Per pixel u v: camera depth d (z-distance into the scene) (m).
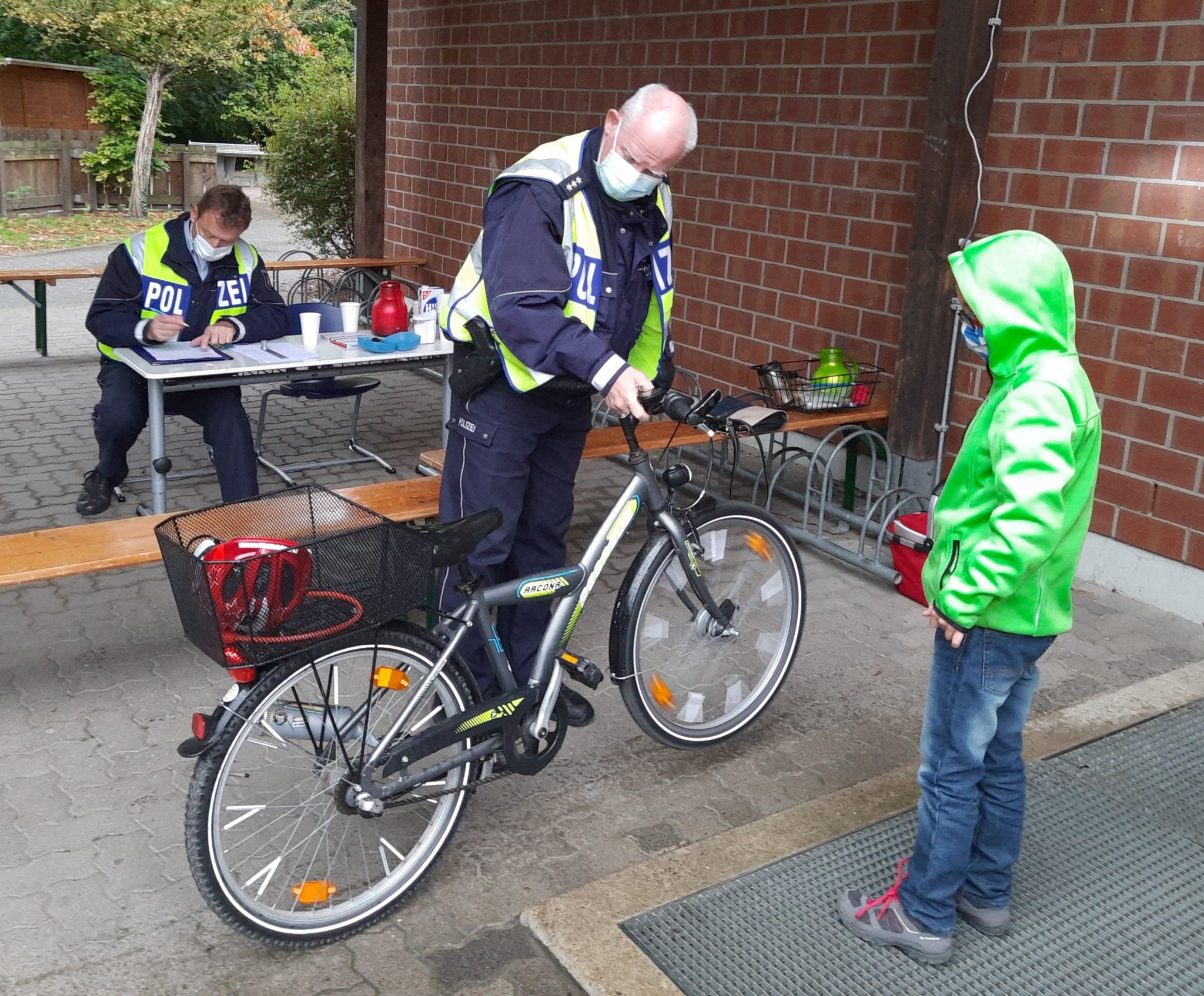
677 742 3.04
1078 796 2.95
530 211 2.53
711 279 5.99
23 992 2.19
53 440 5.82
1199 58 3.80
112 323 4.27
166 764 2.99
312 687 2.60
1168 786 3.01
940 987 2.27
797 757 3.15
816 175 5.31
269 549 2.16
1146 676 3.68
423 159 8.30
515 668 2.98
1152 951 2.39
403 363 4.54
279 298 4.77
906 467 4.85
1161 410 4.07
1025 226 4.42
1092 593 4.29
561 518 3.04
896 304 5.04
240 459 4.36
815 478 5.49
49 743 3.07
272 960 2.31
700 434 4.44
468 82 7.68
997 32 4.36
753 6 5.50
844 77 5.11
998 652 2.14
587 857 2.68
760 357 5.78
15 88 17.89
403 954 2.34
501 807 2.86
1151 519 4.16
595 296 2.64
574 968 2.28
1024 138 4.37
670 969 2.29
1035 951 2.38
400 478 5.44
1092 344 4.25
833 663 3.72
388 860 2.63
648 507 2.86
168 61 16.31
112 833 2.70
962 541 2.13
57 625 3.77
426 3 8.00
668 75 6.06
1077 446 2.02
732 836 2.72
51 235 14.35
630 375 2.47
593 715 2.92
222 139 21.19
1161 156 3.95
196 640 2.13
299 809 2.79
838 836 2.73
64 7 15.87
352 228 10.83
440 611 2.65
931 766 2.27
